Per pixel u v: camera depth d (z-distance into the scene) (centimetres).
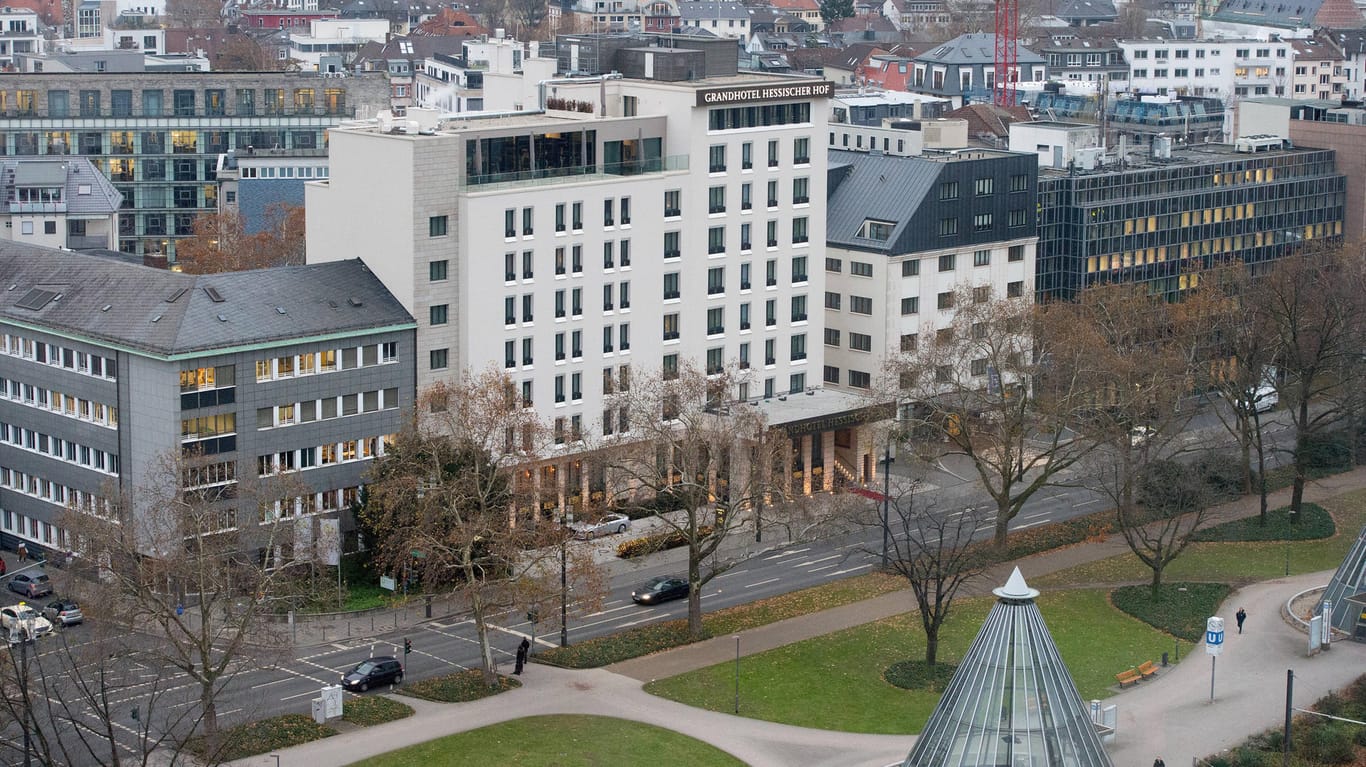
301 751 18950
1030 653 16600
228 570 19700
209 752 18500
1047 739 16538
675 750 19362
